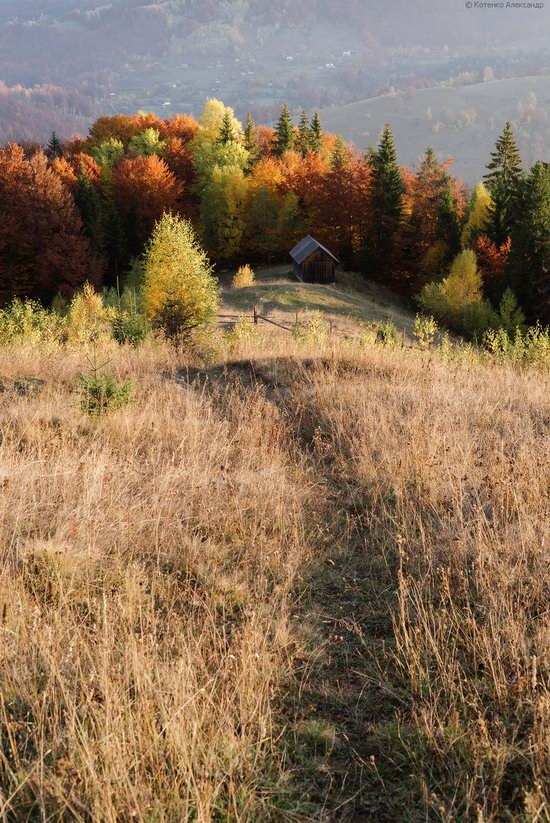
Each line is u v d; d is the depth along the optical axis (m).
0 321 16.53
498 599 5.20
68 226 55.41
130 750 3.56
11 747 3.57
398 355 13.59
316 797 3.66
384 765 3.88
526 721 4.08
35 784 3.39
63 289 53.25
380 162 62.88
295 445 9.17
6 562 5.26
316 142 87.94
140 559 5.86
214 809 3.44
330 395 10.59
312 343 14.92
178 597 5.33
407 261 63.41
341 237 65.19
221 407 10.54
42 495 6.38
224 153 72.94
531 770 3.73
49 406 8.84
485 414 9.74
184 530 6.39
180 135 92.94
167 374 12.09
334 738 4.02
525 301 52.75
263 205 63.28
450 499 6.99
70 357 12.39
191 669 4.19
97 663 4.20
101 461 7.18
